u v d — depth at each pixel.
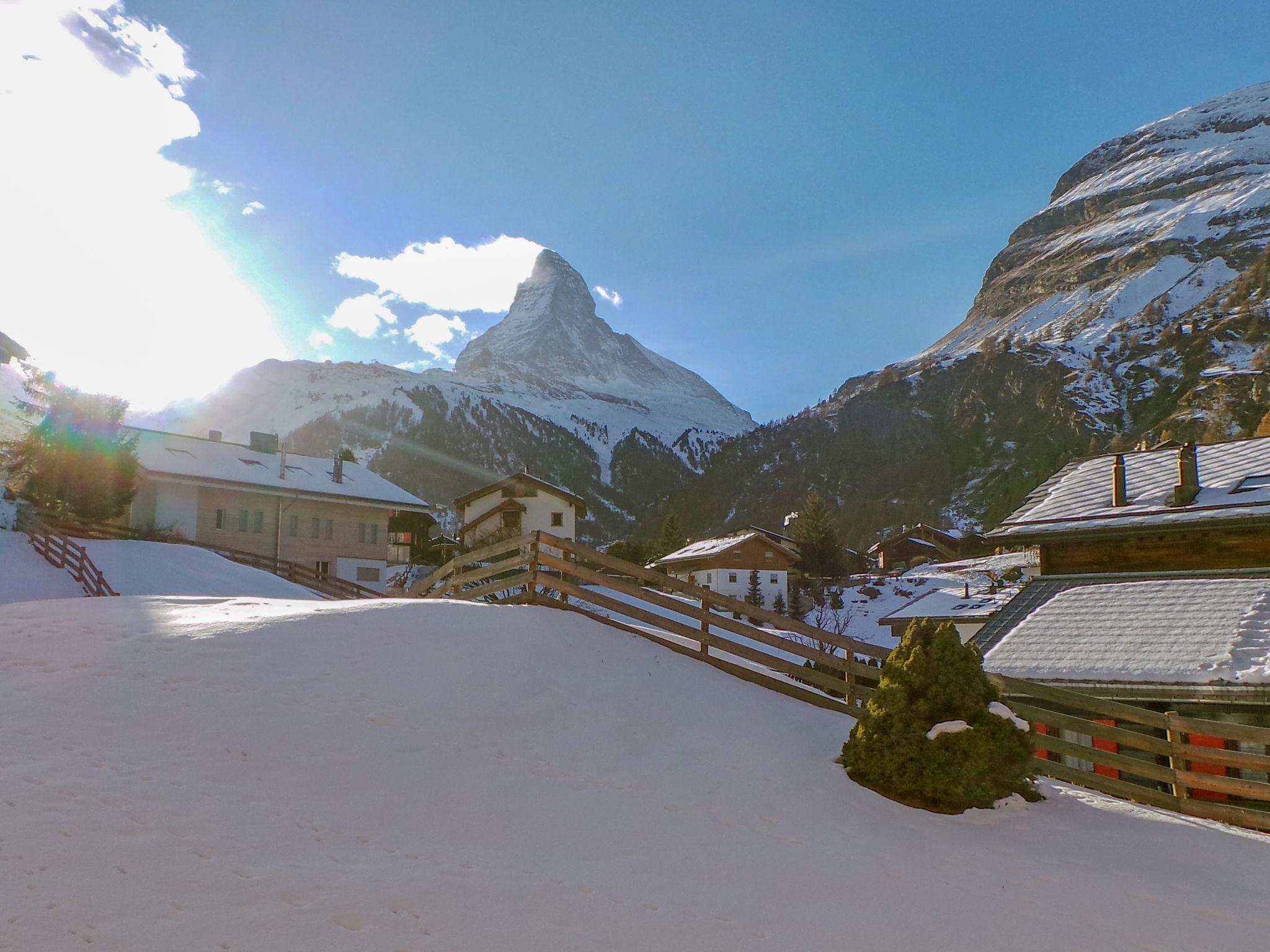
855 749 9.26
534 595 13.39
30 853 5.37
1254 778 13.16
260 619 10.58
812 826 7.77
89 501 38.44
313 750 7.50
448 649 10.25
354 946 4.89
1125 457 22.84
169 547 36.84
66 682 8.21
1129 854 8.13
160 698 8.02
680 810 7.68
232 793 6.61
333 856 5.96
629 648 11.70
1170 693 14.09
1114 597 17.59
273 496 46.97
